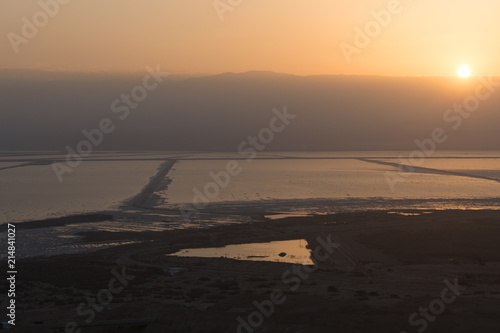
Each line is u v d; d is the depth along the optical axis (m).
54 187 180.88
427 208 119.56
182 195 150.88
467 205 124.88
